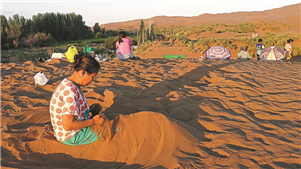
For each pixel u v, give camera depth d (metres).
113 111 3.99
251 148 3.04
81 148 2.81
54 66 8.77
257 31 49.25
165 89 5.43
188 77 6.73
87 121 2.59
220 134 3.32
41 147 2.83
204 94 5.02
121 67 8.36
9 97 5.01
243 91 5.20
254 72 7.37
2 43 46.22
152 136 2.94
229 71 7.60
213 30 44.06
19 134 3.14
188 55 24.11
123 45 10.74
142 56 25.09
